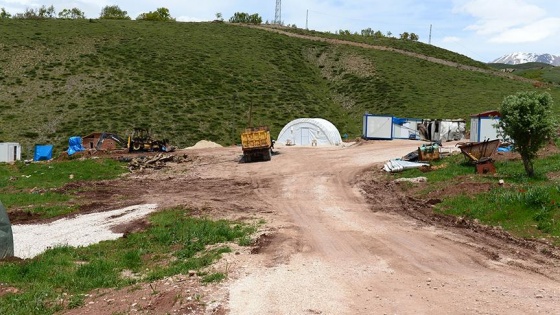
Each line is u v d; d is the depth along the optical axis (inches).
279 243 469.1
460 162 941.2
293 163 1232.8
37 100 2278.5
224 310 291.7
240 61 3206.2
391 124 1840.6
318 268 382.3
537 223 499.2
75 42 3117.6
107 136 1609.3
